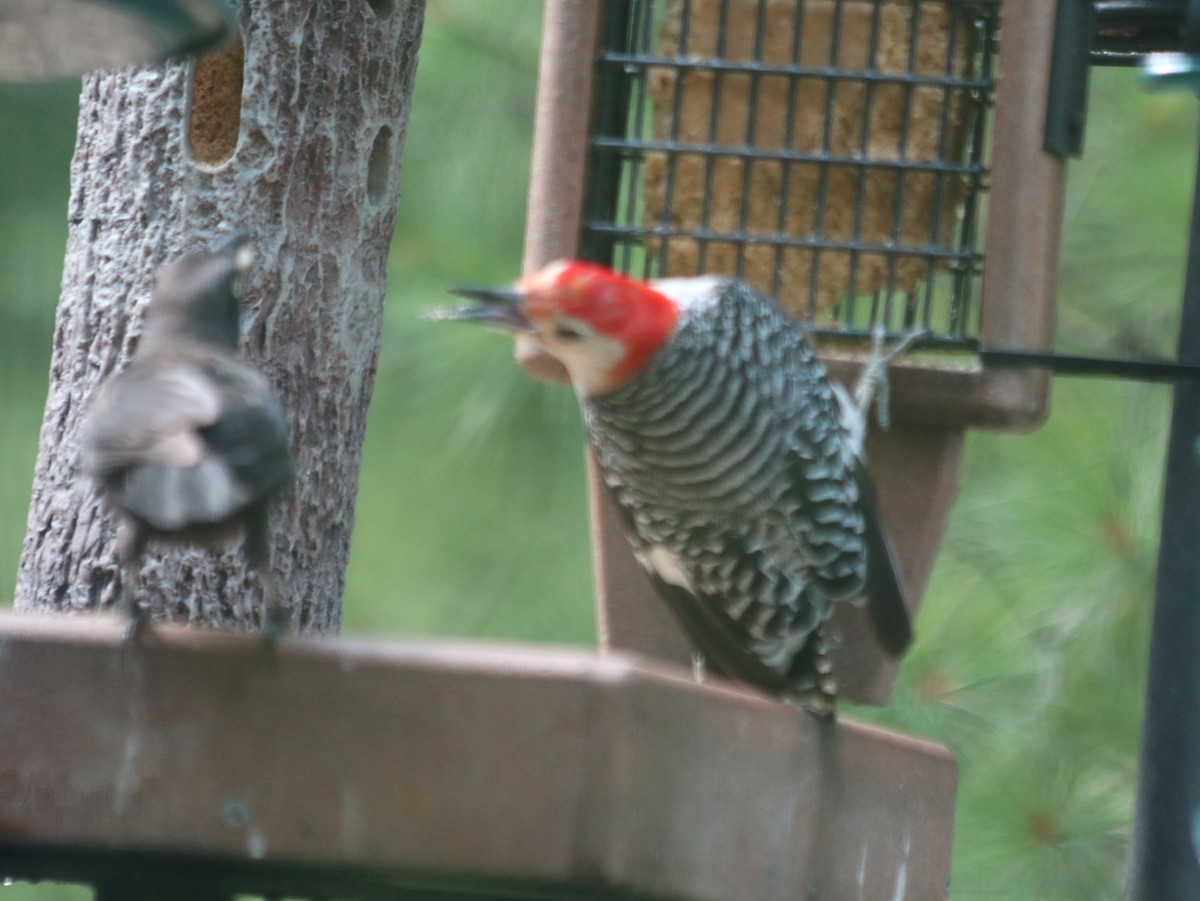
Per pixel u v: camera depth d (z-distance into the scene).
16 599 7.97
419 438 12.39
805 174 8.91
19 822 6.07
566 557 12.51
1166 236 10.82
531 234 8.62
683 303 7.96
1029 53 8.23
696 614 8.12
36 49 6.70
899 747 7.30
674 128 8.95
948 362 8.70
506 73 11.83
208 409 6.02
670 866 6.05
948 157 8.88
